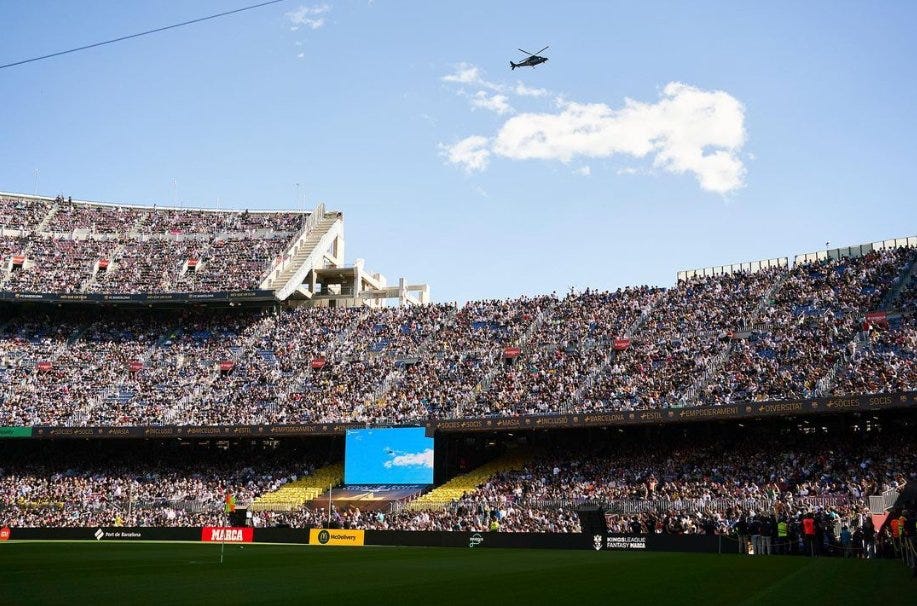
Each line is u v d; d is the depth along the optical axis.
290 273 99.75
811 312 74.44
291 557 45.78
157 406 84.12
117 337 95.50
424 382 81.81
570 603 21.89
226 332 95.19
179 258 102.94
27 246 103.56
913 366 62.25
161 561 41.47
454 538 61.81
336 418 78.75
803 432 67.06
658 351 76.31
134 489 78.81
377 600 22.78
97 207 112.94
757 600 22.33
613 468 69.50
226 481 79.31
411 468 72.81
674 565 38.03
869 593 24.09
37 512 75.69
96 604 21.62
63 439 83.69
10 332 95.81
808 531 49.16
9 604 21.56
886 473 57.88
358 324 93.31
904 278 73.44
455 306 93.56
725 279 83.38
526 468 72.88
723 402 66.31
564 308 87.81
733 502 58.75
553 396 74.62
